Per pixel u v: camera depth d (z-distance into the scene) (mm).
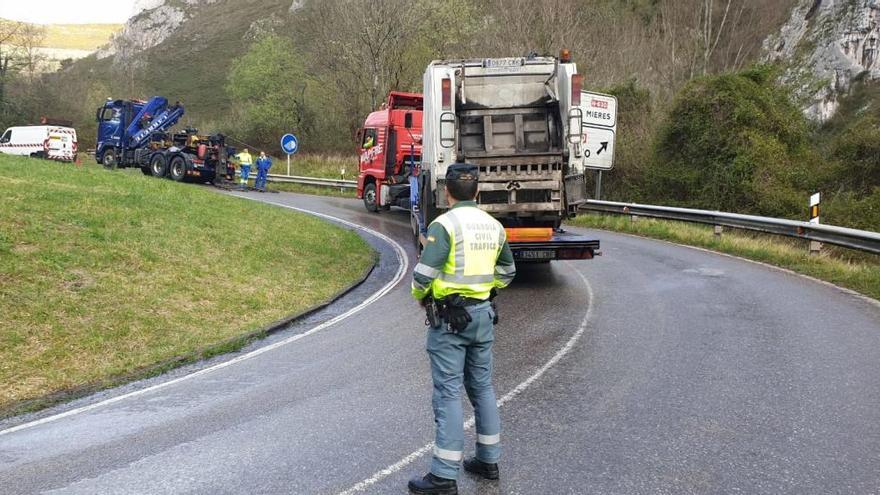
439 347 4035
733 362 6469
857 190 21578
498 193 10680
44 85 51469
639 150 25594
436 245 3961
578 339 7457
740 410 5211
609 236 17906
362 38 34812
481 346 4129
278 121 43406
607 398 5539
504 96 11117
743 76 23734
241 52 94188
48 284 8289
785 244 15930
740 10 46062
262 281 10633
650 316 8523
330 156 39031
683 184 23500
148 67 92875
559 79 10875
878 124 22391
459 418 3959
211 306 9102
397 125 20297
